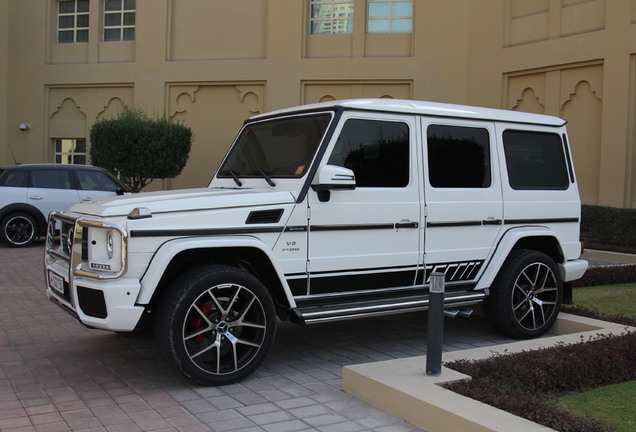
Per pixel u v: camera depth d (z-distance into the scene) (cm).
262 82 1833
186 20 1886
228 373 445
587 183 1441
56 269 482
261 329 457
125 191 1345
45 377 469
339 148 491
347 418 391
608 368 450
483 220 562
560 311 647
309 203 476
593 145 1427
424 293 537
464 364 435
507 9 1599
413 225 522
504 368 424
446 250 542
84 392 436
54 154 2039
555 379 429
